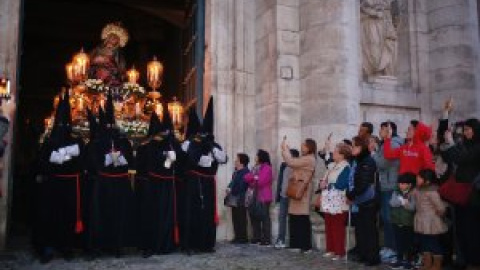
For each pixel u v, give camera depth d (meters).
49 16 20.56
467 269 6.22
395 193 6.93
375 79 10.74
